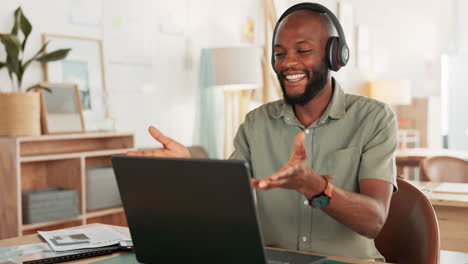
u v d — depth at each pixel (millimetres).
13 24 3795
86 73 4184
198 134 5105
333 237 1540
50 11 3992
